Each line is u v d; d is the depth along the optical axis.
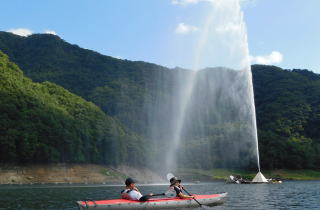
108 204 20.23
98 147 114.19
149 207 21.22
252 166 125.81
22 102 100.00
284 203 26.83
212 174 123.94
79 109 126.19
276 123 151.50
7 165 85.44
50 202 28.38
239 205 25.08
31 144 88.88
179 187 23.73
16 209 23.11
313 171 121.12
